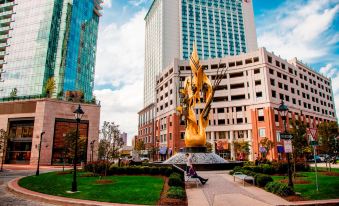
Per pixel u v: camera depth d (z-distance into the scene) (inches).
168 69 2938.0
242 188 584.7
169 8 4931.1
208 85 1195.3
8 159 1875.0
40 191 546.3
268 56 2496.3
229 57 2645.2
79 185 634.8
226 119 2532.0
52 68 2861.7
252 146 2347.4
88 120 1959.9
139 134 3956.7
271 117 2269.9
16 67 2856.8
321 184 592.4
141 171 885.2
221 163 1055.6
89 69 3543.3
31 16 3009.4
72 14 3142.2
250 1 5753.0
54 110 1857.8
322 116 3110.2
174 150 2556.6
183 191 470.3
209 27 5152.6
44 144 1766.7
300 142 730.2
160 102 3127.5
